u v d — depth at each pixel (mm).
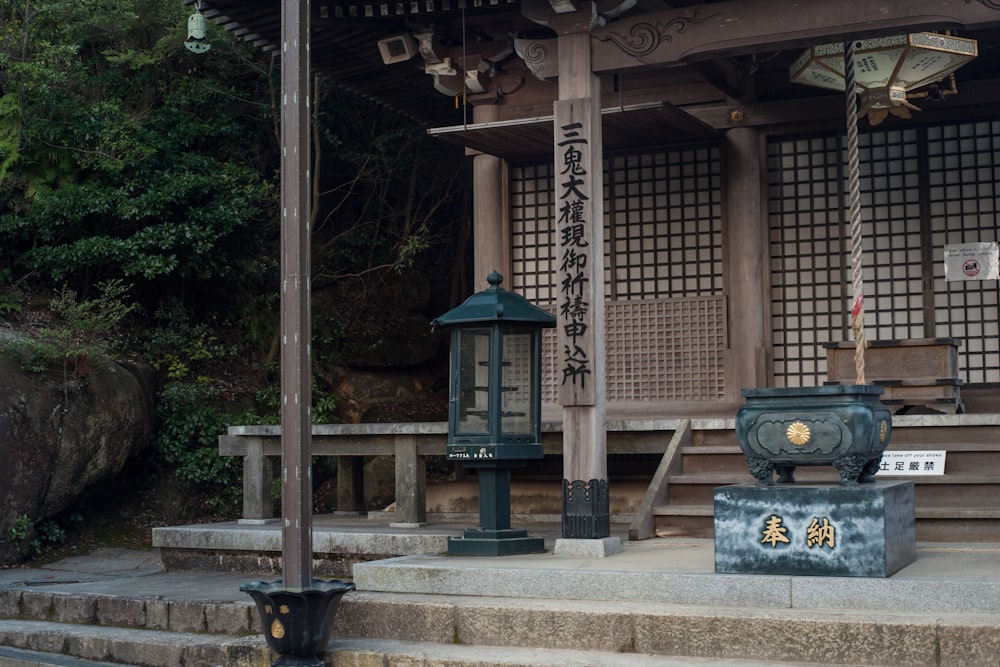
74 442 10398
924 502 6820
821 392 5324
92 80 13258
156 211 12531
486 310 6664
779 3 6375
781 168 9625
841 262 9375
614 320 10078
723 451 7609
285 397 5488
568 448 6543
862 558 5031
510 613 5332
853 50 6828
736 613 4938
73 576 8977
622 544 6902
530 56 6996
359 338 14906
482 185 10539
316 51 9484
